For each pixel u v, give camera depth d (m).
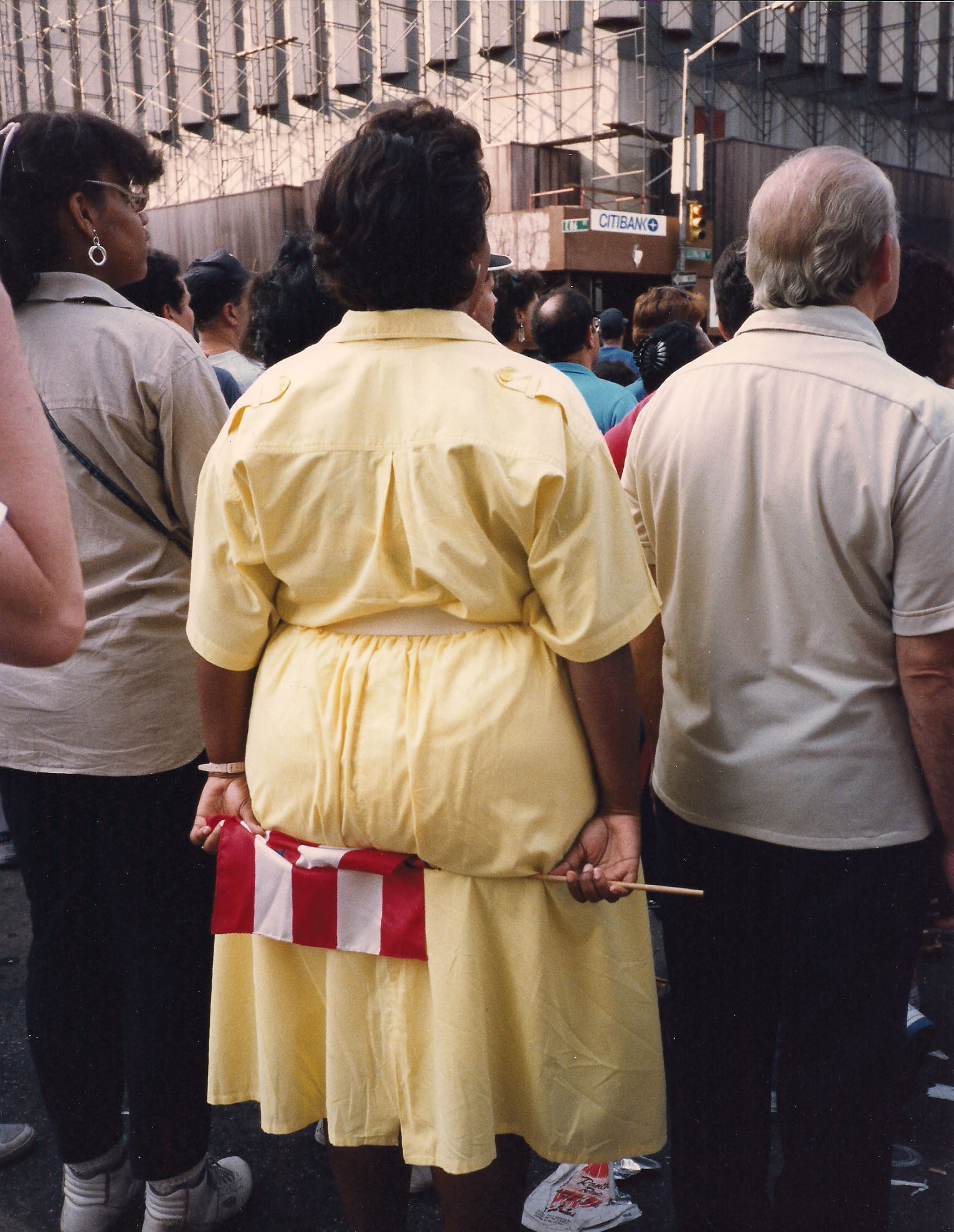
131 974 1.89
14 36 23.42
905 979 1.56
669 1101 1.81
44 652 0.92
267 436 1.37
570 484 1.32
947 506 1.36
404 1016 1.44
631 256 17.83
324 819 1.42
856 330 1.48
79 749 1.82
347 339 1.40
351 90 21.64
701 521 1.54
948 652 1.40
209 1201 1.99
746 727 1.54
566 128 19.77
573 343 3.37
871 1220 1.58
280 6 22.22
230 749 1.59
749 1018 1.69
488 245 1.41
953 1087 2.41
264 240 20.30
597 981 1.47
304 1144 2.28
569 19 19.47
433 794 1.35
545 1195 2.06
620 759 1.43
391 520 1.35
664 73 19.92
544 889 1.42
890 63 23.20
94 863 1.91
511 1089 1.47
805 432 1.45
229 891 1.57
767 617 1.50
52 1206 2.11
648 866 2.93
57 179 1.75
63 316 1.78
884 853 1.50
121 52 24.33
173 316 2.78
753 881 1.60
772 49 21.30
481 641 1.38
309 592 1.43
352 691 1.39
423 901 1.41
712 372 1.56
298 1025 1.56
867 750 1.48
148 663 1.83
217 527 1.46
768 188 1.54
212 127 23.89
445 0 20.55
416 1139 1.46
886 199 1.50
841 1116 1.54
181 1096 1.90
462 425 1.31
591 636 1.36
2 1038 2.63
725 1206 1.74
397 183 1.31
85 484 1.78
